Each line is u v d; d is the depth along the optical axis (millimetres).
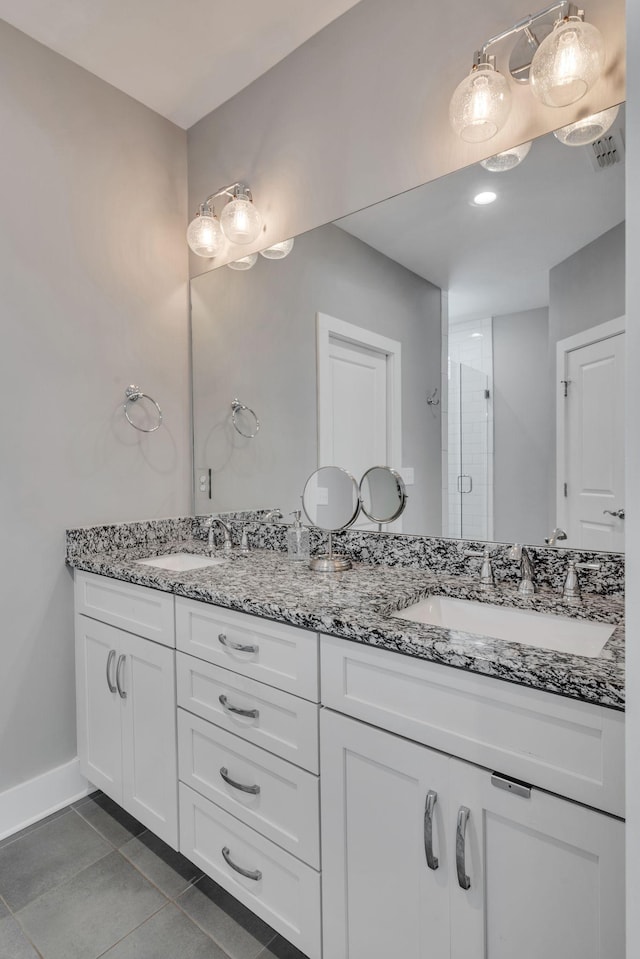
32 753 1735
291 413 1877
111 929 1301
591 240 1235
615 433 1198
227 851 1284
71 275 1836
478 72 1207
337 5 1622
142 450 2072
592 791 748
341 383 1728
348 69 1651
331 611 1089
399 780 956
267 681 1181
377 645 971
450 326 1477
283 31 1715
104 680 1688
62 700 1813
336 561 1585
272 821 1176
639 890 571
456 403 1479
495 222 1383
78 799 1834
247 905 1235
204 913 1351
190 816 1389
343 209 1688
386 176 1577
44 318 1761
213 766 1321
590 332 1236
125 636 1599
